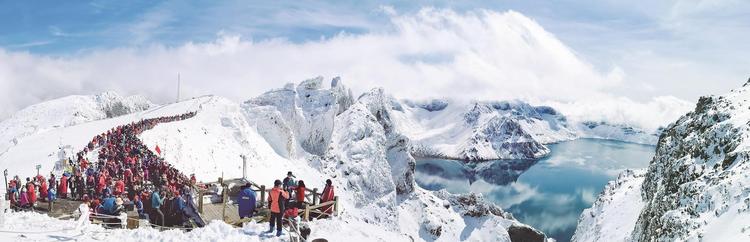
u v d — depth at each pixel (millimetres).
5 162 52281
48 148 55969
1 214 19344
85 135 64125
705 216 35188
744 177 34344
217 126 79688
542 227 184625
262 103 113375
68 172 36125
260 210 24359
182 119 77250
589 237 83062
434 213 116688
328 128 113000
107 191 28766
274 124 102062
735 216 30797
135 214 26438
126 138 49281
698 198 38000
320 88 121938
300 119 111938
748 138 42750
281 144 100438
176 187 35375
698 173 48250
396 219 105938
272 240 19250
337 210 24922
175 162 54844
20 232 18984
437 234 111125
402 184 120688
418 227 111938
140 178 35188
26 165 48344
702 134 57156
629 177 92438
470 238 113750
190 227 24297
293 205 20891
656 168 74312
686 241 33812
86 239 18672
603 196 92875
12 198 29672
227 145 73438
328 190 24969
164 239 18750
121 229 20391
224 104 94250
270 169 78812
